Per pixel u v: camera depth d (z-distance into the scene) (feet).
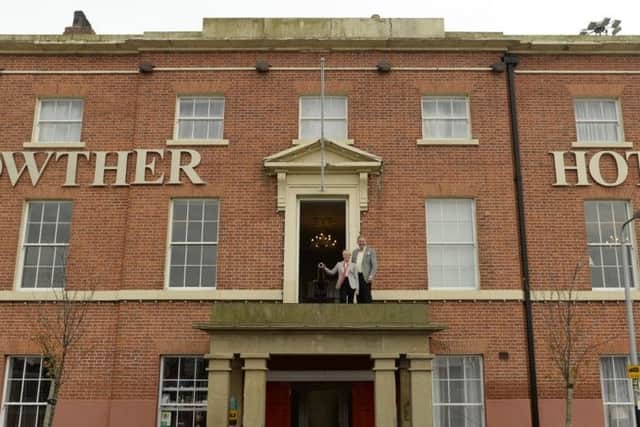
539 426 54.49
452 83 62.64
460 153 60.85
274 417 56.18
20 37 63.41
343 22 64.28
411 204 59.52
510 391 55.36
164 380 56.13
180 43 62.95
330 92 62.39
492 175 60.34
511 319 56.90
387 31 64.08
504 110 62.03
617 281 58.54
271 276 57.67
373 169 59.26
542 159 60.80
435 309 56.95
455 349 56.08
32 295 57.57
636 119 62.03
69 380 55.88
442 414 55.52
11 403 55.83
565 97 62.44
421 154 60.75
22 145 61.52
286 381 56.85
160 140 61.16
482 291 57.26
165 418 55.36
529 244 58.70
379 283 57.57
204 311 56.85
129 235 58.70
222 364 48.88
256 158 60.70
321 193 59.31
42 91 63.00
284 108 62.08
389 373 48.65
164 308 56.95
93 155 61.26
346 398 58.18
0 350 56.49
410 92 62.44
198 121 62.44
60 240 59.77
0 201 59.98
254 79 62.80
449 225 59.82
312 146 59.57
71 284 58.08
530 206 59.62
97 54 63.77
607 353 56.24
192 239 59.26
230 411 49.21
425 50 63.36
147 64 62.85
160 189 59.88
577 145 61.00
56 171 60.75
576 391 55.36
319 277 78.95
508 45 63.10
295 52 63.41
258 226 58.90
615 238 59.41
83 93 62.95
